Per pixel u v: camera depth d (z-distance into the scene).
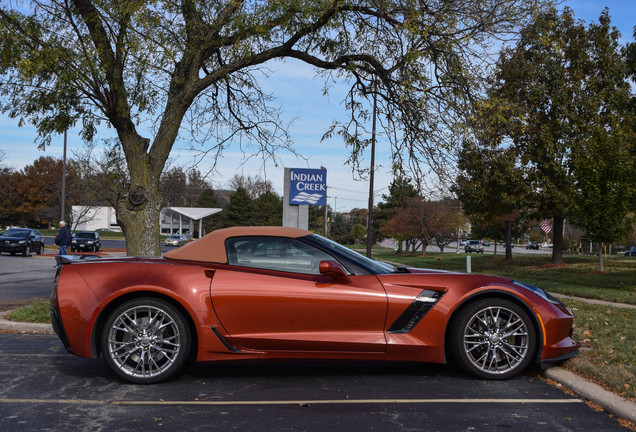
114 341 4.56
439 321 4.65
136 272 4.68
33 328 7.02
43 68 7.62
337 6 8.49
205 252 4.85
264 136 10.28
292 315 4.61
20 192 71.69
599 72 24.03
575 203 20.08
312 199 19.12
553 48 8.96
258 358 4.64
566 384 4.55
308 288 4.64
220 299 4.58
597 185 19.14
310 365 5.33
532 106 22.23
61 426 3.55
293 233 5.00
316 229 82.38
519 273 22.20
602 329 7.20
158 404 4.05
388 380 4.76
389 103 9.58
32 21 7.62
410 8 8.46
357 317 4.64
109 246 48.22
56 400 4.12
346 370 5.13
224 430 3.50
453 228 43.91
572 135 23.67
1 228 76.81
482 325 4.79
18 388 4.43
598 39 23.72
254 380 4.75
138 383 4.58
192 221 79.31
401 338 4.64
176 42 8.36
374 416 3.79
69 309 4.61
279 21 8.59
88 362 5.36
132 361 4.73
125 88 8.34
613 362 5.16
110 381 4.68
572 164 23.38
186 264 4.77
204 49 8.66
